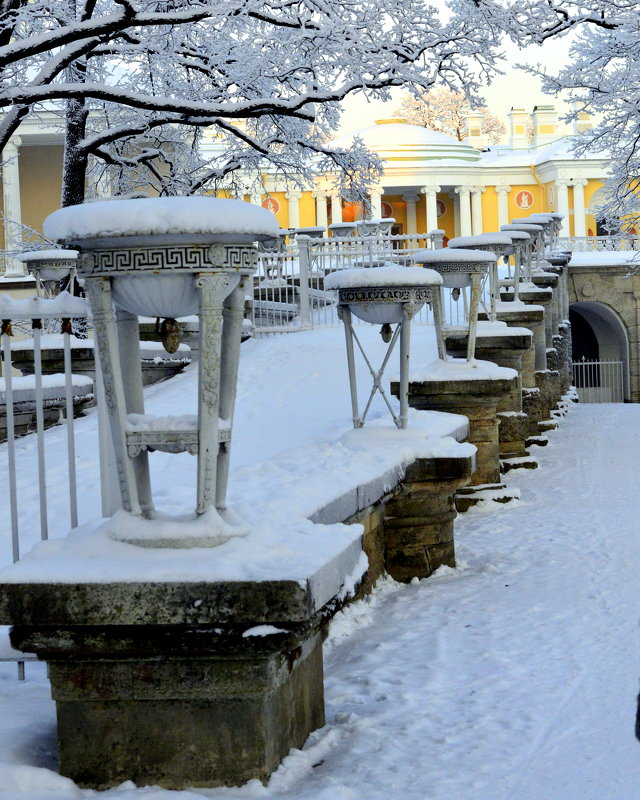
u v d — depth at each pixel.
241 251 3.84
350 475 6.63
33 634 3.71
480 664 5.61
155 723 3.80
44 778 3.72
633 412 23.39
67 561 3.80
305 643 4.32
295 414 13.61
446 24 16.97
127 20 13.30
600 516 10.55
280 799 3.71
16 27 15.76
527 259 19.14
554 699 4.95
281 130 21.86
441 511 8.20
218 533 3.87
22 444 12.21
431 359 17.03
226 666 3.76
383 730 4.57
